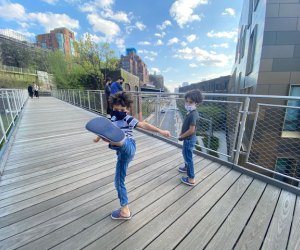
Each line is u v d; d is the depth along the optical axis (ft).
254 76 19.86
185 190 6.38
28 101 48.32
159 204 5.63
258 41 18.99
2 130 11.07
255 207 5.46
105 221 4.91
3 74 89.66
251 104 15.53
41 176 7.36
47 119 20.36
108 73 57.21
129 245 4.18
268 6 16.30
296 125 14.89
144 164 8.54
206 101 8.98
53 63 81.15
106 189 6.44
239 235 4.46
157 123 12.79
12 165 8.36
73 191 6.31
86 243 4.22
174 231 4.58
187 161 6.52
